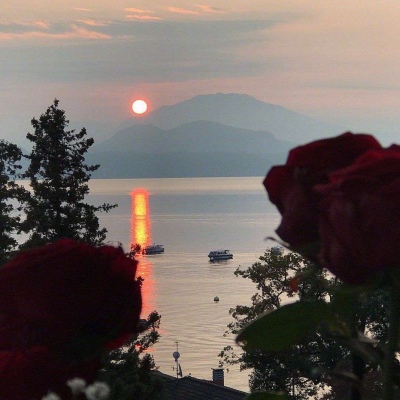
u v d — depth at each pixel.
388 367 2.10
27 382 2.49
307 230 2.24
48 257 2.59
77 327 2.59
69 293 2.58
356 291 2.11
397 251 1.95
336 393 2.29
